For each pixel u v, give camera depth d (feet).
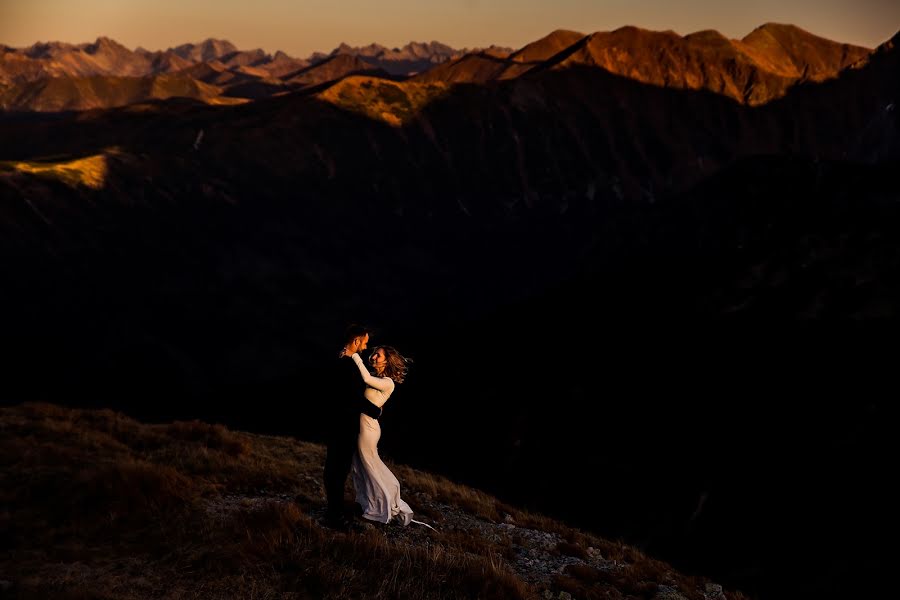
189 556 20.85
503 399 185.57
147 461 30.63
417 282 566.77
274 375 394.11
